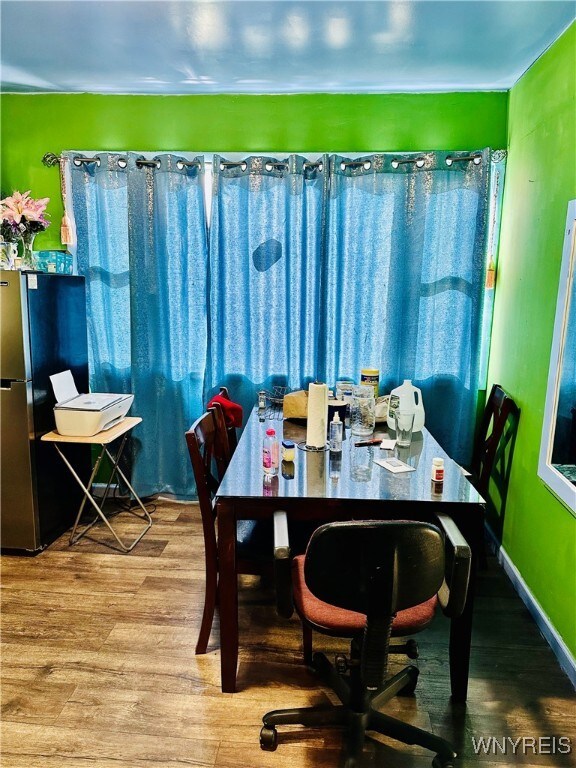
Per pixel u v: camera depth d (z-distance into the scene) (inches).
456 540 56.7
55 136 121.9
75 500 119.6
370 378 102.3
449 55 95.9
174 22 84.7
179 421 127.5
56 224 125.3
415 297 118.0
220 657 76.4
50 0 77.8
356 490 66.6
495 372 117.8
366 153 119.0
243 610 89.9
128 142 121.4
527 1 76.4
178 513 125.4
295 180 115.9
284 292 121.5
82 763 60.3
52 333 107.3
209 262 121.1
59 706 68.2
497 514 108.3
